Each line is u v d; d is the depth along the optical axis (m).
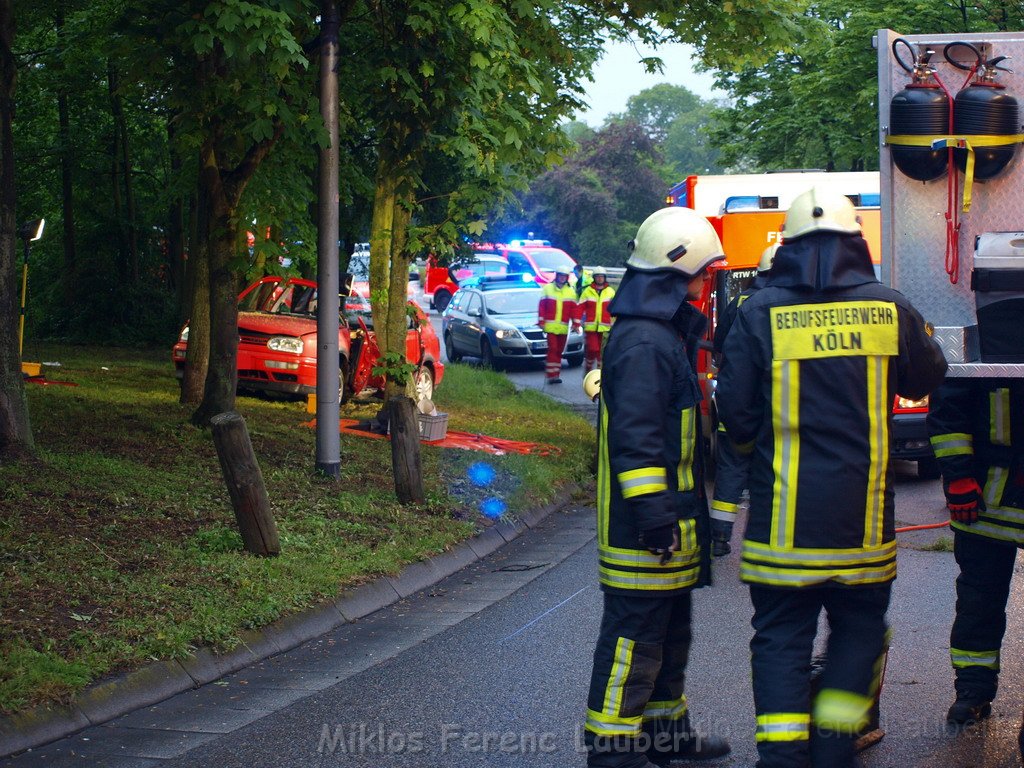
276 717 6.11
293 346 17.28
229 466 8.53
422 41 12.56
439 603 8.69
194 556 8.26
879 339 4.49
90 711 6.00
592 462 15.27
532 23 13.90
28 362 19.55
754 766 5.21
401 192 14.11
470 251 23.88
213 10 10.10
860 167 32.28
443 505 11.17
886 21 27.19
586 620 8.02
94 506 9.05
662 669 5.17
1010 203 6.36
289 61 11.01
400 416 11.02
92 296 29.66
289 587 7.98
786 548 4.49
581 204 76.06
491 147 13.61
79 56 21.25
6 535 8.02
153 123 29.20
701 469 4.88
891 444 4.53
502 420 19.02
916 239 6.47
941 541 9.91
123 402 15.39
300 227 17.39
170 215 30.86
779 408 4.51
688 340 4.86
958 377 5.57
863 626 4.63
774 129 33.81
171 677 6.54
